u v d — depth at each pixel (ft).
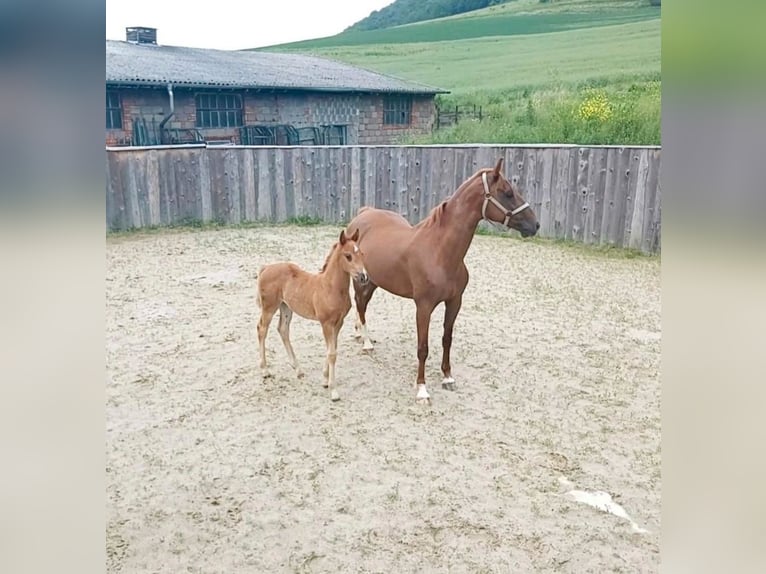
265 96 44.62
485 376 14.80
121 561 8.21
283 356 15.90
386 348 16.56
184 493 9.91
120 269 24.18
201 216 32.76
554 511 9.57
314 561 8.36
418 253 12.87
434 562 8.37
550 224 30.04
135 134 39.73
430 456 11.17
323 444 11.55
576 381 14.58
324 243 28.99
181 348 16.35
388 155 32.96
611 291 21.80
